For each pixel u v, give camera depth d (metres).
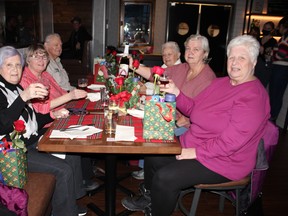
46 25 5.76
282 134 3.89
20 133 1.58
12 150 1.37
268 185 2.56
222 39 6.35
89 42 4.66
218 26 6.27
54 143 1.34
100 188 2.30
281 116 4.20
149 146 1.35
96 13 4.62
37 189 1.47
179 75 2.36
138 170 2.68
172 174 1.54
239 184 1.62
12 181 1.41
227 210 2.16
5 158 1.37
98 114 1.80
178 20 6.19
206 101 1.73
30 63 1.95
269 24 4.69
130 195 2.25
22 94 1.40
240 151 1.53
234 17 6.24
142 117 1.73
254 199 1.70
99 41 4.72
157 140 1.43
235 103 1.53
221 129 1.62
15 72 1.61
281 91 4.13
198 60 2.11
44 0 5.66
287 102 4.00
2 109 1.49
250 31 5.87
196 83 2.08
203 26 6.24
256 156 1.61
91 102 2.11
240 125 1.46
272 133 1.66
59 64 2.85
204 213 2.11
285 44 3.94
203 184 1.59
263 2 5.88
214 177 1.56
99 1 4.59
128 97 1.54
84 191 2.01
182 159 1.60
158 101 1.41
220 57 6.44
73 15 6.39
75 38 5.15
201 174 1.55
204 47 2.10
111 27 6.12
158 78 1.75
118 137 1.42
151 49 6.20
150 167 1.91
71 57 5.18
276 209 2.21
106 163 1.83
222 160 1.55
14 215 1.17
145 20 6.16
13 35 5.43
